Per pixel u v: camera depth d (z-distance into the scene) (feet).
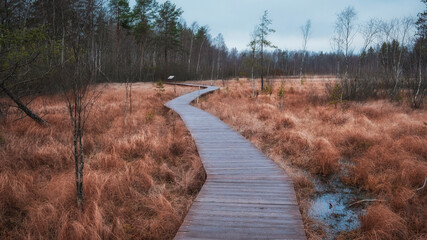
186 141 22.93
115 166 17.52
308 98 52.06
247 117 33.86
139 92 61.87
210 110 41.63
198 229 9.05
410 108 39.09
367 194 14.69
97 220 10.54
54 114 30.60
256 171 14.97
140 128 27.30
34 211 11.76
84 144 21.12
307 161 19.35
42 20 38.22
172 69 132.46
